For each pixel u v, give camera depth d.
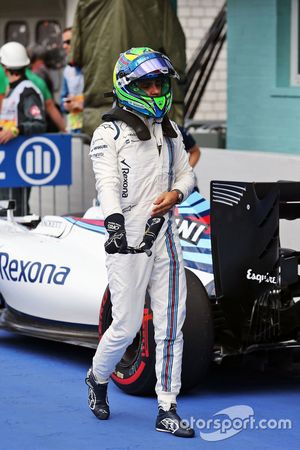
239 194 7.30
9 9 21.58
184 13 23.91
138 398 7.60
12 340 9.77
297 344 7.65
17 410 7.33
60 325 8.84
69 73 15.22
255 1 13.48
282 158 11.62
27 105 11.73
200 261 7.85
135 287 6.64
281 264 7.47
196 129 16.95
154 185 6.66
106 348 6.80
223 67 24.16
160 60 6.50
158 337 6.76
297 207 7.77
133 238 6.65
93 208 9.06
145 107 6.52
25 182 11.68
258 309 7.45
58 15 21.38
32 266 8.88
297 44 13.15
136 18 13.47
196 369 7.41
